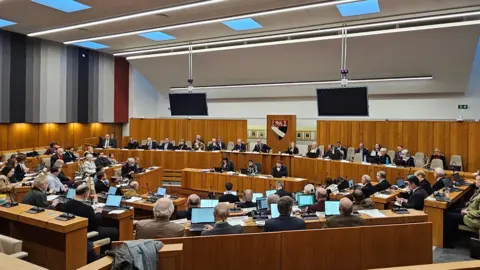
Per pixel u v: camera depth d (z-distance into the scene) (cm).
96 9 1019
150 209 747
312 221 529
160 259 314
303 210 617
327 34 1234
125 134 1931
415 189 731
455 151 1265
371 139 1445
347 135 1498
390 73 1311
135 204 761
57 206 646
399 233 480
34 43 1490
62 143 1641
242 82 1638
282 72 1495
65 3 988
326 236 454
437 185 831
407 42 1148
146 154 1459
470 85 1319
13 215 513
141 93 1945
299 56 1369
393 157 1334
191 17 1083
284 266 442
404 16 1034
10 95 1412
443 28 1046
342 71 1116
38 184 621
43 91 1530
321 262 452
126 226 639
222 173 1178
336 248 457
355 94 1105
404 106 1435
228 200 759
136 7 998
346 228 460
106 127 1858
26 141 1500
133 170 1156
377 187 851
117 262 299
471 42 1073
